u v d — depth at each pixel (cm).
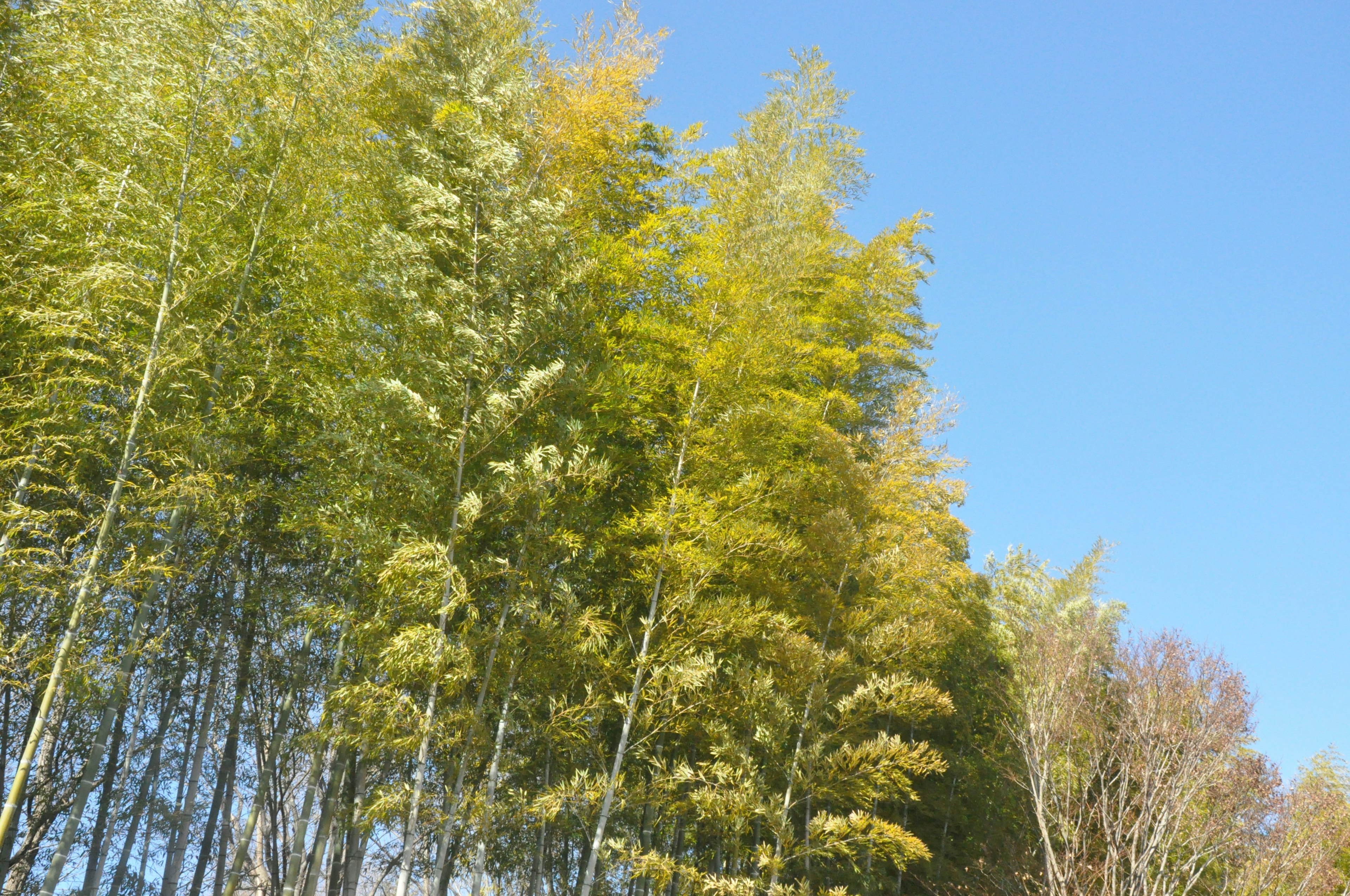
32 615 970
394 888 1630
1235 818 1577
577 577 1158
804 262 1423
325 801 1127
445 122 1122
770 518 1291
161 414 942
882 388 1720
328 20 1125
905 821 1722
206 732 1141
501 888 1227
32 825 1123
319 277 1098
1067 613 1977
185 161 933
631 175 1412
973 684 1916
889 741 1223
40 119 958
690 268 1227
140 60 945
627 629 1146
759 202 1305
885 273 1653
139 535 970
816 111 1636
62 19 970
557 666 1076
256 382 1074
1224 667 1631
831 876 1514
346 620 1023
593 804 1069
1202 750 1565
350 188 1150
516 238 1079
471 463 1085
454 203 1066
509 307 1095
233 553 1150
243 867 1306
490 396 1030
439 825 1002
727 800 1110
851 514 1391
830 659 1259
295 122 1104
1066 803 1595
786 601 1300
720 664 1223
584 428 1157
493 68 1200
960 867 1784
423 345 1062
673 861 1070
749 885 1070
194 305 992
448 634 1019
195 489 887
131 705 1142
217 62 991
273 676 1207
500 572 1036
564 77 1360
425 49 1223
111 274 842
